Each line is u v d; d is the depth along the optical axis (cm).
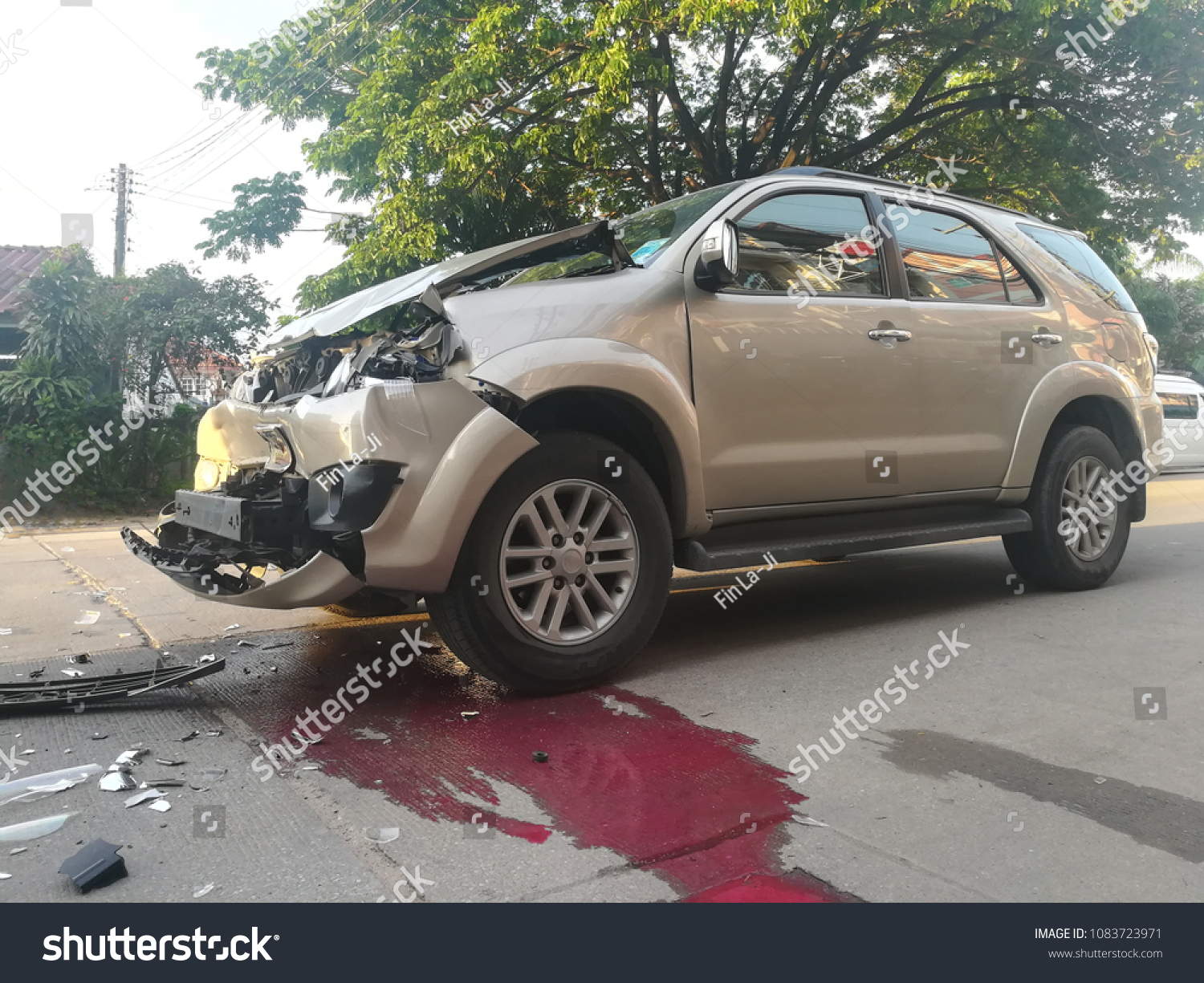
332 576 283
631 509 321
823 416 371
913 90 1511
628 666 352
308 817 217
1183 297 2992
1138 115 1307
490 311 303
